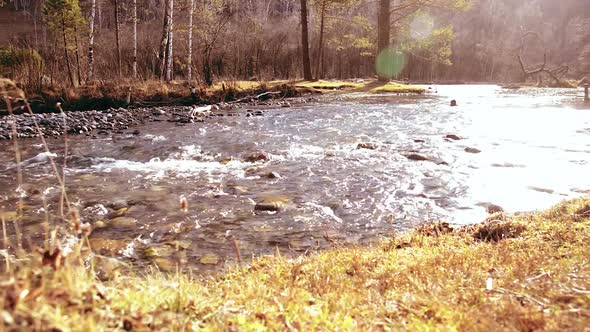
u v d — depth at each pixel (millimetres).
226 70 32906
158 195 8336
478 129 14758
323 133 14500
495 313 2893
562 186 8484
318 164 10586
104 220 6996
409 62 52562
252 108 21141
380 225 6781
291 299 3131
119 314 2373
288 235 6402
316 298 3389
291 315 2871
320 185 8875
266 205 7500
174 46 38469
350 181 9109
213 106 21094
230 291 3375
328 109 20078
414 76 53719
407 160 10836
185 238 6293
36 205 7762
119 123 17297
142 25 46531
